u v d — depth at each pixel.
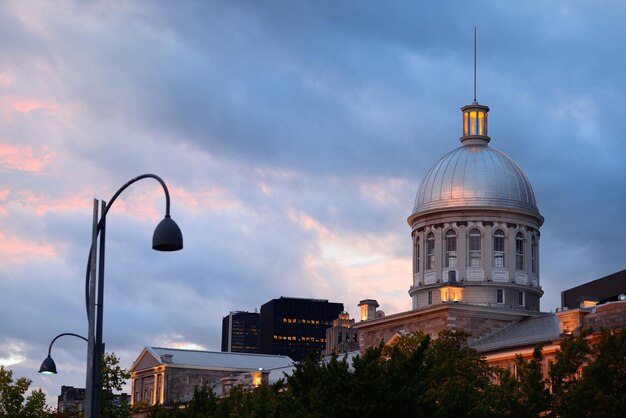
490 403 67.75
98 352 48.38
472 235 118.56
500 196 118.94
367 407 57.88
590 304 112.75
